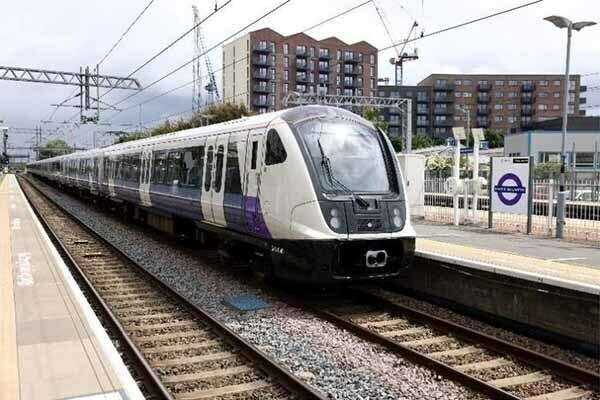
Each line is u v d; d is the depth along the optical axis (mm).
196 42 75250
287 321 9383
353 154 10555
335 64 114438
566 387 6855
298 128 10461
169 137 17844
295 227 9961
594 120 69438
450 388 6695
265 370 7090
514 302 9453
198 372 7164
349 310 10430
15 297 9219
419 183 23281
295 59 110812
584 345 8320
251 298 10742
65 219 27453
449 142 47969
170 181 16969
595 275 10461
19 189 53781
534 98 127750
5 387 5547
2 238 17000
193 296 11070
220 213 12836
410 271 10797
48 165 68688
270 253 10891
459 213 23109
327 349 8039
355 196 10078
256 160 11227
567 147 60219
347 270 10000
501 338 9062
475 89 126688
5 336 7137
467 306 10398
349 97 41781
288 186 10172
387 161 10883
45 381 5699
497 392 6332
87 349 6652
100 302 10094
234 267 13758
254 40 107062
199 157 14477
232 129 12711
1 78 30906
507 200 18781
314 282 9922
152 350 7957
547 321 8898
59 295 9352
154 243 18391
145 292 11633
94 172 32500
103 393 5418
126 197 24125
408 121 41312
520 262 12148
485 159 47688
